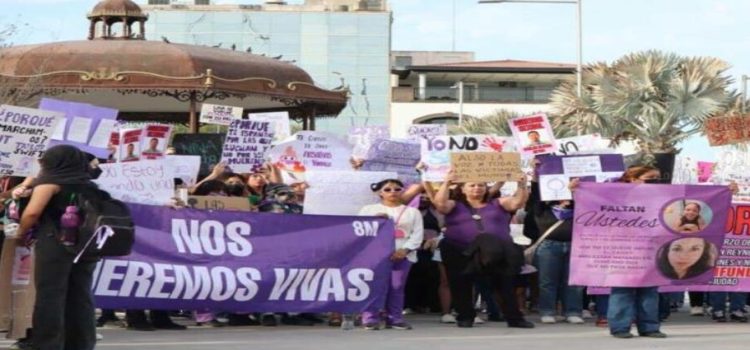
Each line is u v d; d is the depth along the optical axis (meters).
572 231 12.34
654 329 12.11
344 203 12.75
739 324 14.07
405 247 12.61
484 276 13.03
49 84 19.12
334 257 12.39
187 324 13.04
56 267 8.70
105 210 8.83
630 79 33.56
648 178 12.32
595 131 34.47
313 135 14.09
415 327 12.96
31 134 9.97
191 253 11.90
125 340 11.19
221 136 16.36
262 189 13.59
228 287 12.02
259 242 12.17
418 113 76.44
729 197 12.13
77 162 8.87
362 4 79.88
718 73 33.09
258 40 78.69
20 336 9.39
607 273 11.99
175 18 78.69
